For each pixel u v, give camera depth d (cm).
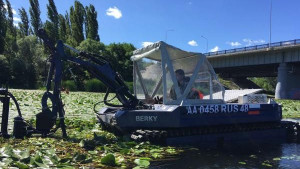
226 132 716
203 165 493
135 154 533
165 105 652
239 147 657
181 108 628
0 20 5062
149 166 475
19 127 592
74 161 456
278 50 3841
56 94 632
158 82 745
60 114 637
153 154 535
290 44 3697
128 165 463
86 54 670
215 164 503
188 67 688
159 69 740
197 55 677
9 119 862
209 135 684
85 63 660
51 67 644
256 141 739
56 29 5438
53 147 523
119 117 645
